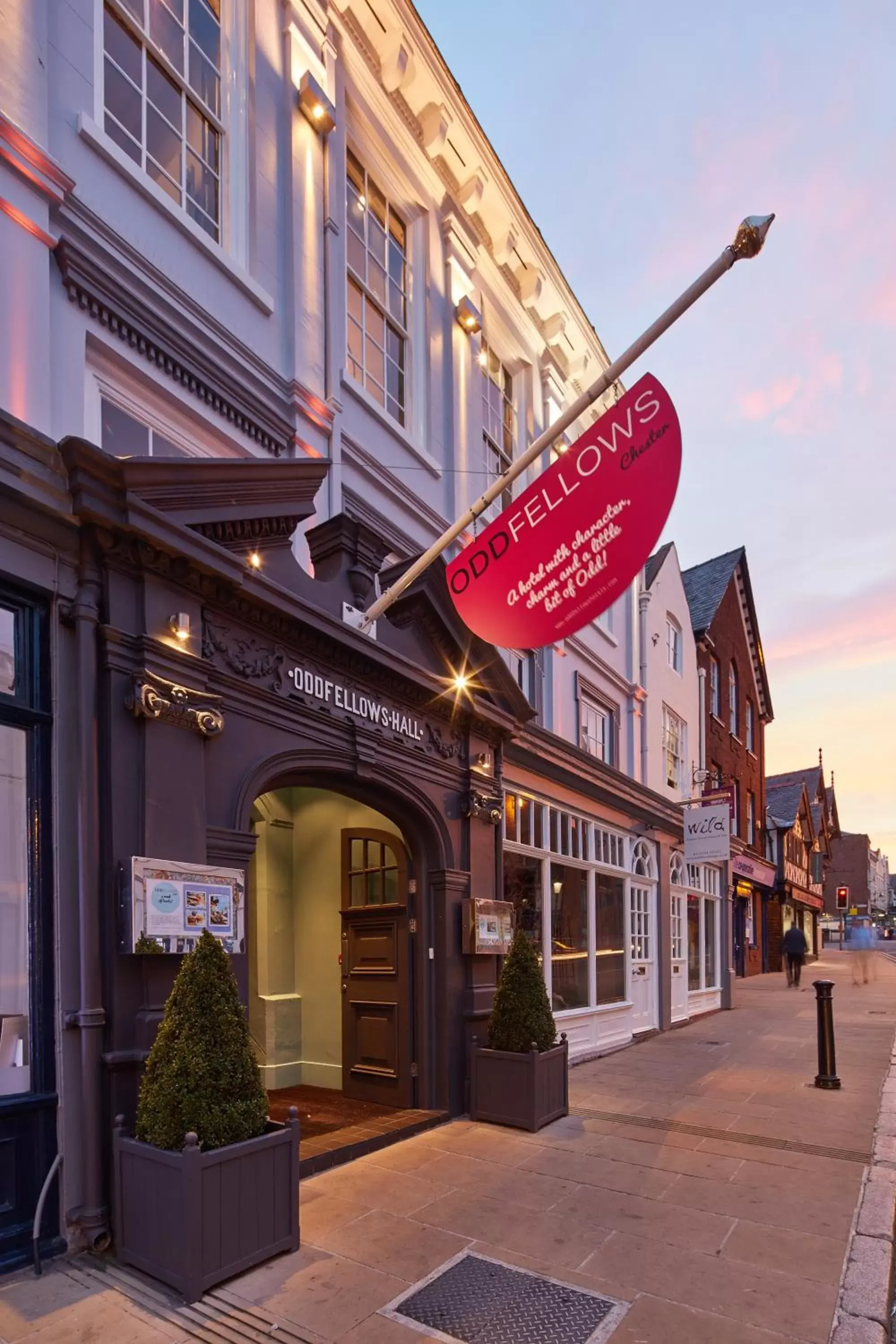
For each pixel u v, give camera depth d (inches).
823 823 1881.2
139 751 180.7
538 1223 191.0
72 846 172.6
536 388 461.7
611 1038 450.3
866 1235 185.9
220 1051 163.6
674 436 201.6
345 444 297.6
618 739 545.3
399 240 364.8
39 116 191.2
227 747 206.1
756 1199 208.5
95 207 209.2
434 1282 161.0
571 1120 283.6
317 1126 257.9
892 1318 158.1
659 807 544.4
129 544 182.5
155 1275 153.7
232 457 247.3
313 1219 190.5
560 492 219.5
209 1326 141.6
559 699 452.4
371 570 269.0
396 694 277.4
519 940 291.4
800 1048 455.2
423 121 360.5
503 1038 280.4
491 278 424.2
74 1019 166.6
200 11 263.4
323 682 242.7
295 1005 324.8
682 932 593.0
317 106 288.4
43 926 167.2
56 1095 163.3
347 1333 141.9
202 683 196.2
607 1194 210.2
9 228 180.5
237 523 214.8
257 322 262.8
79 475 171.9
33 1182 159.0
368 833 308.5
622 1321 148.0
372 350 338.6
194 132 256.7
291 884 332.2
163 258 228.7
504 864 346.9
